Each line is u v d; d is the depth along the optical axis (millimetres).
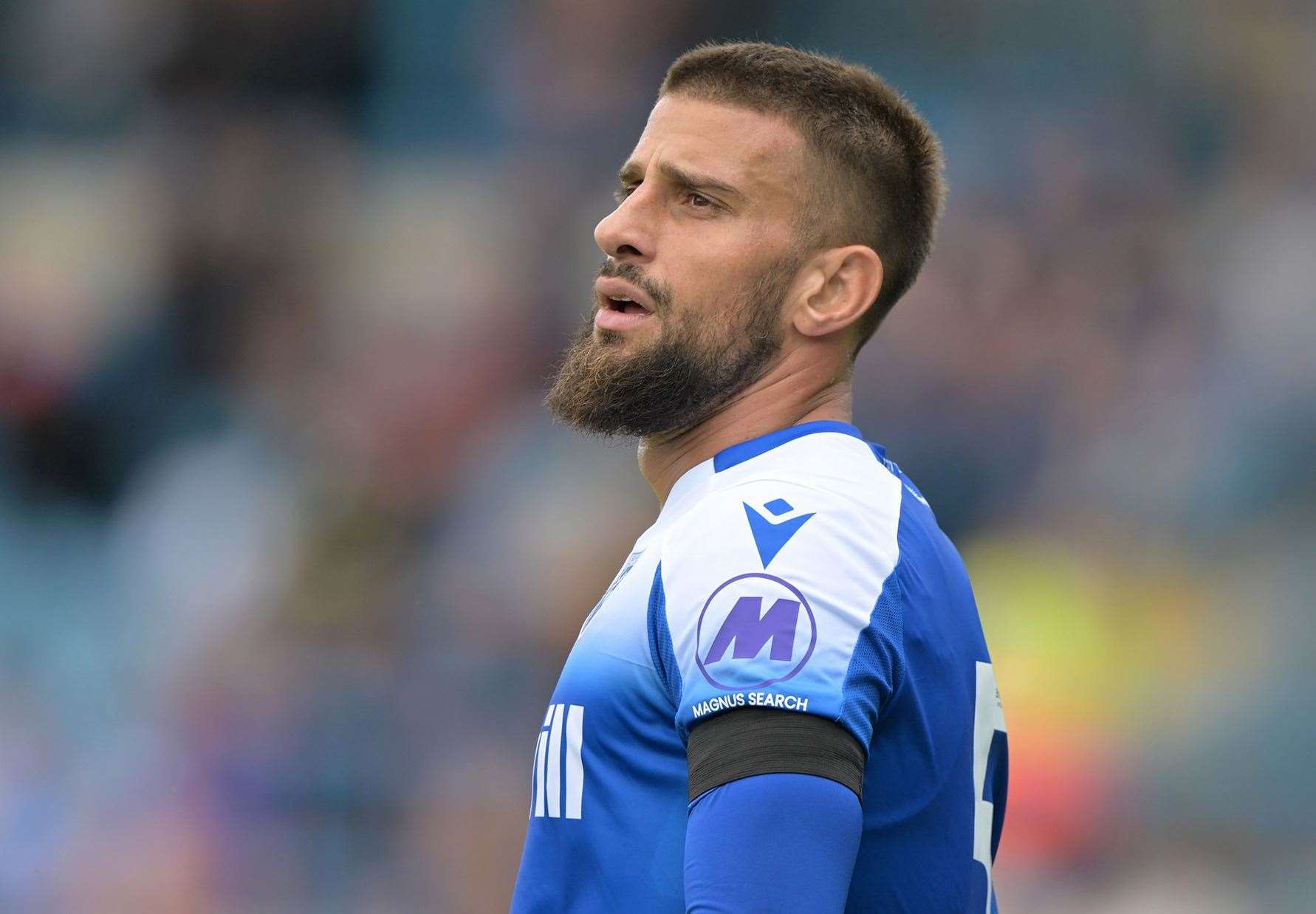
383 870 19344
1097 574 23578
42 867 19375
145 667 21562
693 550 5832
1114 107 31984
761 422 6730
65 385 28234
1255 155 31578
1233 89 32188
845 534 5816
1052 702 21844
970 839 6180
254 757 19875
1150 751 21312
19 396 27797
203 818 19531
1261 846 20359
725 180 6652
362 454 25703
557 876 5906
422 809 19656
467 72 32531
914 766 5879
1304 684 21625
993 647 22922
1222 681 21922
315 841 19375
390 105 32375
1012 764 21094
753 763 5254
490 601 22703
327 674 20750
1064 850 20328
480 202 31094
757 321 6664
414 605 22531
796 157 6719
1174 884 19969
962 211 30016
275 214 30750
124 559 24797
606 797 5832
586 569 23156
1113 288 28859
